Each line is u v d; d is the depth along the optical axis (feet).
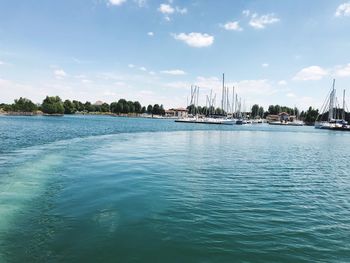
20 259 26.50
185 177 59.11
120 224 34.14
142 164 71.92
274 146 133.69
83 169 63.62
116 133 187.73
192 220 36.06
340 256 28.40
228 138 173.78
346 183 59.72
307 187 55.31
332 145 149.69
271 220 37.14
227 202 43.70
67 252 27.86
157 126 306.76
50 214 36.68
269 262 27.02
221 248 29.30
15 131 169.58
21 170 60.75
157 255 27.76
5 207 38.65
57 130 191.31
